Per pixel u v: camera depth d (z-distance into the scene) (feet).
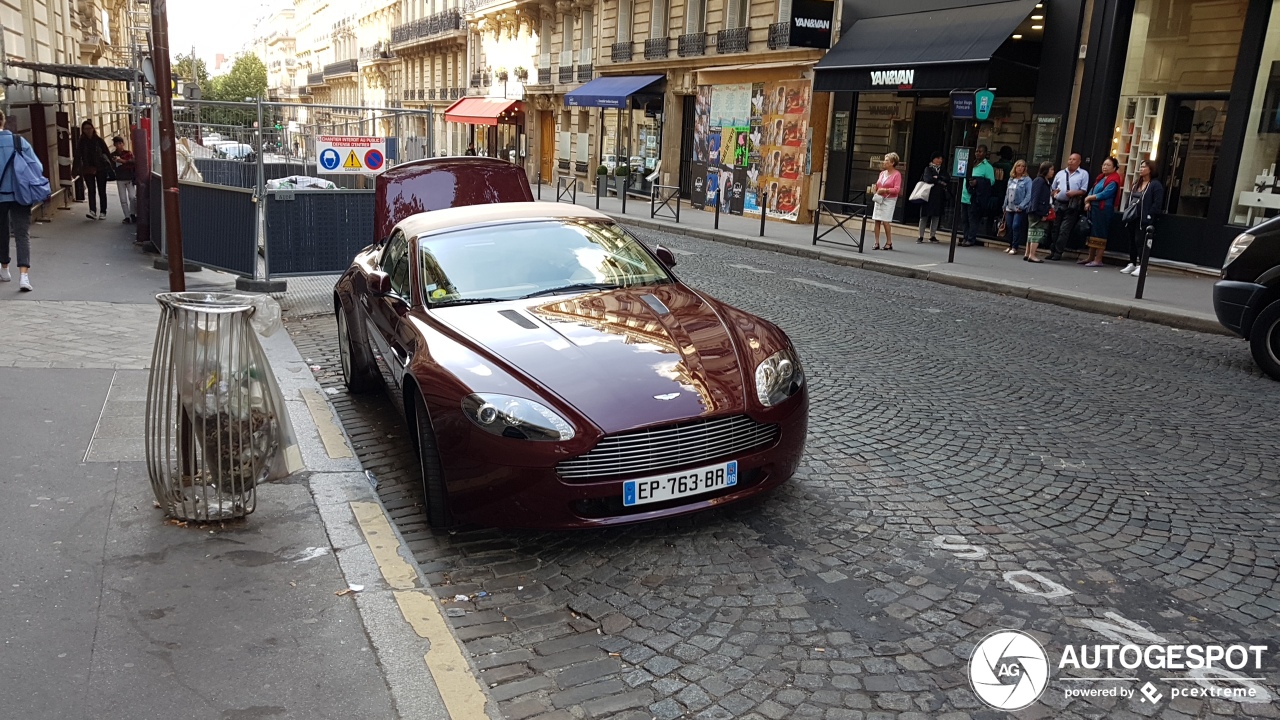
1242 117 44.88
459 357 14.07
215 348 12.84
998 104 57.88
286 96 382.83
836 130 70.85
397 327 16.51
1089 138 51.98
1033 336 31.50
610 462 12.82
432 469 13.98
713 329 15.17
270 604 11.12
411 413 15.51
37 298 28.84
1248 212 45.21
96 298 29.45
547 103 124.67
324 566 12.15
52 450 15.52
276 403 13.58
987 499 15.66
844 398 22.13
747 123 79.30
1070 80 52.54
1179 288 41.47
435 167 31.58
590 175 109.81
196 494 13.05
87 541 12.48
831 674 10.36
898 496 15.72
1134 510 15.26
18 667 9.57
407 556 12.58
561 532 14.24
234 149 45.50
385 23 222.48
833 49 67.56
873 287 42.09
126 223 52.44
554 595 12.36
